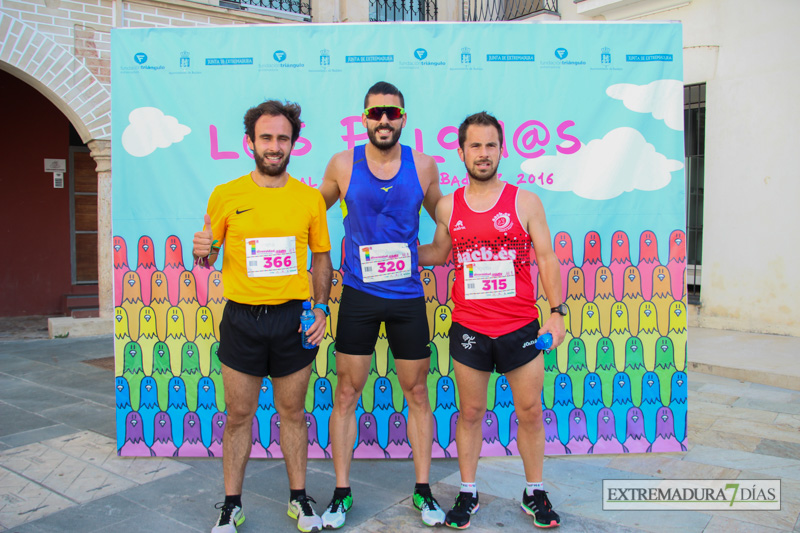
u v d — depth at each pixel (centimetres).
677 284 351
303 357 262
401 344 276
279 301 254
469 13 894
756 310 660
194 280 345
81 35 676
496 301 261
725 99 677
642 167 349
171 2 722
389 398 346
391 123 267
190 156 342
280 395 263
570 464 334
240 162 344
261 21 788
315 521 257
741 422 405
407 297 275
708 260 699
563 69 346
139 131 341
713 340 632
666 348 351
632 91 348
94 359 617
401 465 338
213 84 342
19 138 886
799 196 621
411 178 280
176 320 345
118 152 341
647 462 336
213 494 296
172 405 346
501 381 345
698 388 494
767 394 475
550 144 346
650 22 347
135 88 340
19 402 459
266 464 338
